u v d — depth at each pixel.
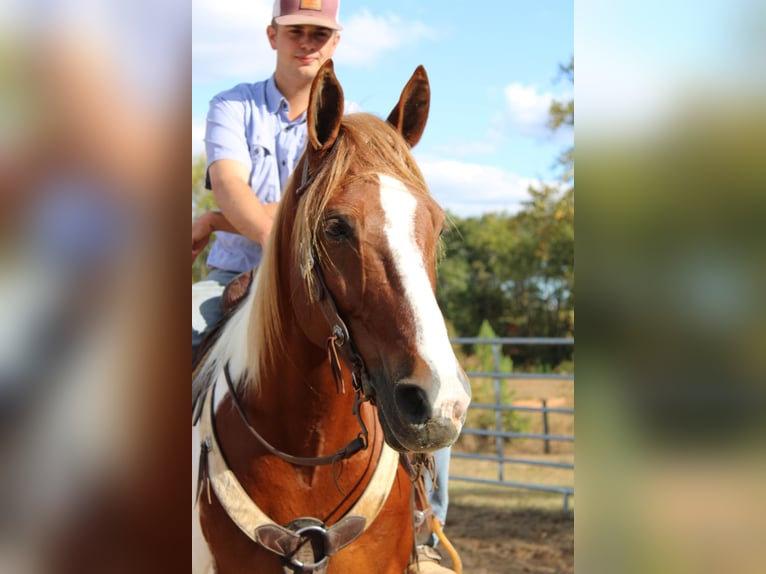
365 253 1.36
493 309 19.25
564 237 16.88
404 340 1.29
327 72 1.46
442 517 2.18
